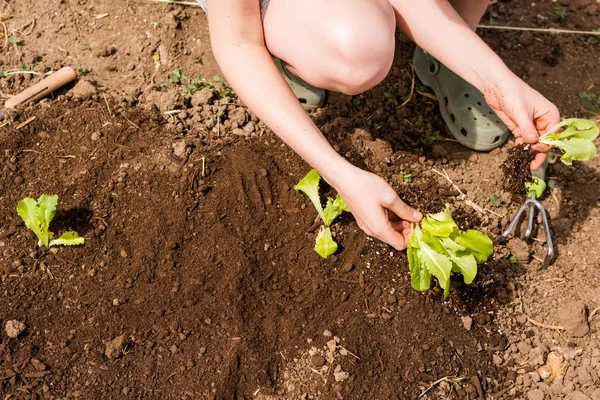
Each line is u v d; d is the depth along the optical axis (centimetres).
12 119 182
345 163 155
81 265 170
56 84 186
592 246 176
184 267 170
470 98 182
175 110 185
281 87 158
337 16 160
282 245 173
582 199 181
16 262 169
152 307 166
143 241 171
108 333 164
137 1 199
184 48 195
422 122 188
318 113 186
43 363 162
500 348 167
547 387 164
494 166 183
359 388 162
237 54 159
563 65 196
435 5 167
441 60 170
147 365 162
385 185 155
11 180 176
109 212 174
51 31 195
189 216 173
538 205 168
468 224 176
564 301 170
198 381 161
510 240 174
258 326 166
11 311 165
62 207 174
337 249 172
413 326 167
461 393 163
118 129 182
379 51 160
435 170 183
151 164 178
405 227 163
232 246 171
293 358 164
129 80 190
